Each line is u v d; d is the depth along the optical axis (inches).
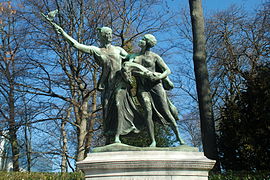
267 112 375.6
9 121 551.5
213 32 657.6
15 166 634.8
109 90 207.9
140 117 210.1
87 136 575.8
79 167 171.8
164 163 167.3
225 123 413.1
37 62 542.0
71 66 541.0
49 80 543.5
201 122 447.8
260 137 377.4
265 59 546.3
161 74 205.5
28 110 553.3
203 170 176.4
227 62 591.8
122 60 220.4
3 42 574.9
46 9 534.9
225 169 420.8
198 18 483.8
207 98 452.1
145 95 205.0
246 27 636.1
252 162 380.2
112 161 166.2
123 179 165.8
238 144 394.6
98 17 539.5
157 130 464.1
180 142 199.5
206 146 430.9
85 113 557.9
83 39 530.3
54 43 529.3
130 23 596.7
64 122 604.1
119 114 199.9
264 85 384.5
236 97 422.0
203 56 470.9
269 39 573.3
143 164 166.2
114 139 196.5
